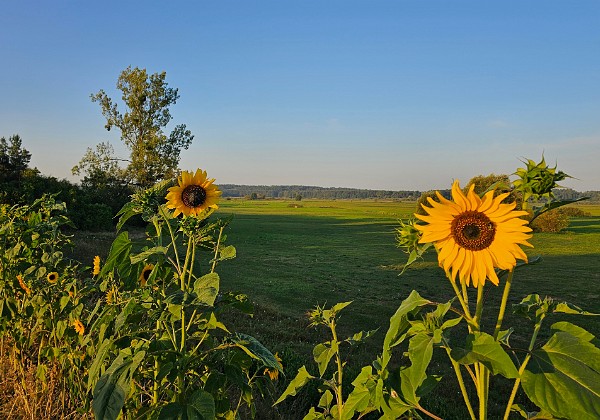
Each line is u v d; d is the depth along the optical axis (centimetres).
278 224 6056
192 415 224
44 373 379
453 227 171
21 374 412
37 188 2872
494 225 169
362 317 1287
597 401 149
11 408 383
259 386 317
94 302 462
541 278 2047
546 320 1205
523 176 163
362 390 216
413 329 179
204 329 279
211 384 263
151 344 265
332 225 6050
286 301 1470
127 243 305
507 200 176
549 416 165
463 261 170
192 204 279
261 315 1148
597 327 1172
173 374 249
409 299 188
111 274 347
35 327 409
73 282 403
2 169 3341
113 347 279
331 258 2764
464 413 607
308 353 825
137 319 287
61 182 3153
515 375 150
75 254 1421
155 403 271
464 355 158
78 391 352
